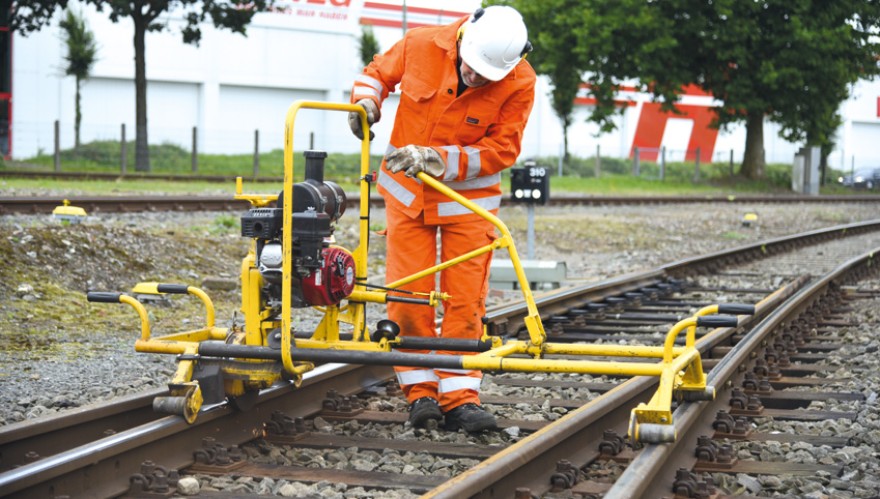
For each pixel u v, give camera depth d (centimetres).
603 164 4981
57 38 4288
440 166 459
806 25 3831
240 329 479
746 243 1841
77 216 1187
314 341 462
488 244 507
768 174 4662
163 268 1030
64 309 822
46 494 357
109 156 3816
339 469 429
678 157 6184
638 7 3709
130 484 390
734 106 3878
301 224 433
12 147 4219
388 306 517
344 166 4031
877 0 4056
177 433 432
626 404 541
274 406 505
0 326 739
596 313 944
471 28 467
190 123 4769
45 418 421
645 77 3741
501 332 787
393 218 505
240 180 461
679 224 2158
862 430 504
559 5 3869
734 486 416
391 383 616
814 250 1730
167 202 1606
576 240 1745
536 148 5612
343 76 5103
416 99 482
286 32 4922
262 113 4953
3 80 4209
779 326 810
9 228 966
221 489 401
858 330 858
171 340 471
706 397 486
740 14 3819
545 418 546
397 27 5206
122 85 4562
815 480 423
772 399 601
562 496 398
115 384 574
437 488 351
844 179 5031
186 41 3269
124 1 3080
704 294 1142
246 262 458
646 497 372
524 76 486
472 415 496
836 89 3956
